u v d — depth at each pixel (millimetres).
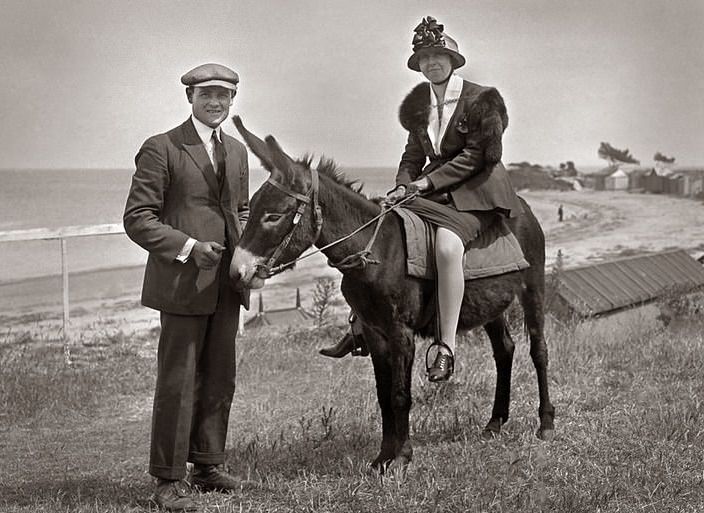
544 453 6199
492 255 6203
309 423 7160
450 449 6438
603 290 16141
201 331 5449
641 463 5926
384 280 5695
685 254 20844
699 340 10547
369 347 6004
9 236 9812
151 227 5215
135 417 8320
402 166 6457
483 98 5992
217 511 5254
